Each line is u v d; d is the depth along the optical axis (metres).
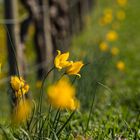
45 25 11.84
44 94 9.20
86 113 7.22
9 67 8.71
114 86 11.93
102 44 12.67
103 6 32.19
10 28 8.58
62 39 14.22
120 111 7.00
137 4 33.12
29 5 11.42
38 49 11.84
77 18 20.95
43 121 4.34
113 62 13.70
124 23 26.44
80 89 8.37
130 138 5.13
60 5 14.13
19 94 3.93
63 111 5.99
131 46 19.31
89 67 9.49
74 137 4.94
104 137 4.98
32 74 12.46
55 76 8.34
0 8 17.53
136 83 12.60
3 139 4.28
